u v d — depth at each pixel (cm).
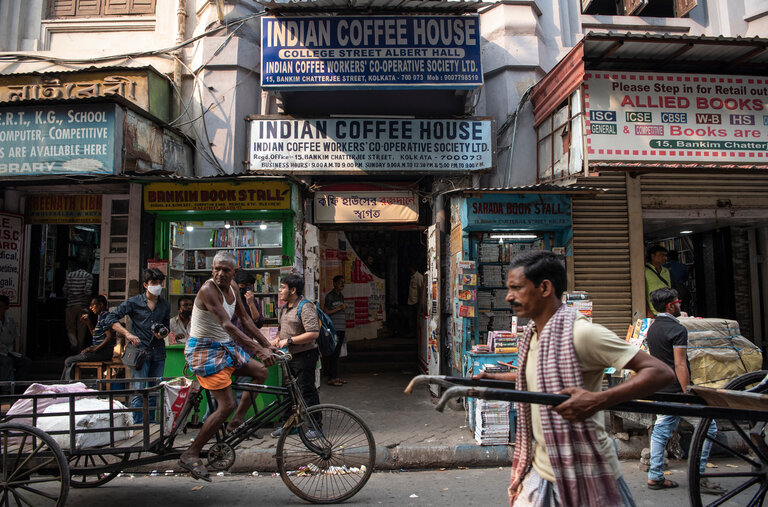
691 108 620
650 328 422
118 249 709
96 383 402
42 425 355
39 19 796
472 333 665
